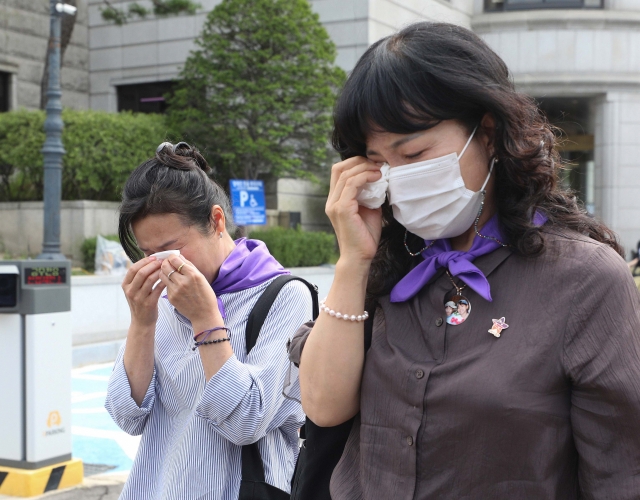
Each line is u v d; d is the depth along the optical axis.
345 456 1.55
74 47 20.72
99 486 4.20
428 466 1.32
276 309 2.03
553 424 1.25
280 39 15.06
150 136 14.66
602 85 21.34
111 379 2.08
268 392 1.92
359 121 1.37
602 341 1.23
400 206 1.40
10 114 14.49
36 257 12.40
